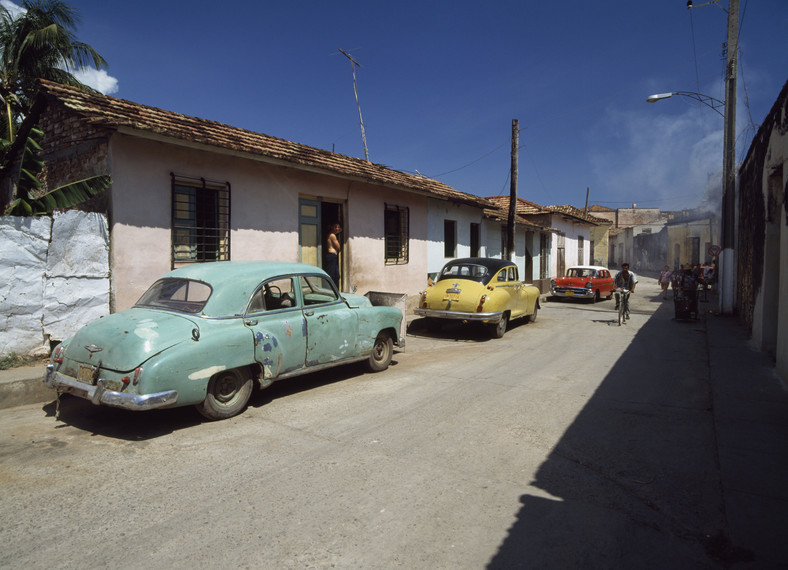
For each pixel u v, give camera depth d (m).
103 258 6.93
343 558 2.77
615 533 3.08
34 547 2.84
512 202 17.72
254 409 5.49
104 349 4.55
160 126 7.22
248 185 9.05
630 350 9.48
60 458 4.12
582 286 19.73
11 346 6.20
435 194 13.95
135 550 2.82
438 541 2.96
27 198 7.13
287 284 5.96
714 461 4.20
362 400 5.89
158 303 5.40
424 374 7.30
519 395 6.22
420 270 14.44
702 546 2.95
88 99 7.50
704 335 11.38
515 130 17.59
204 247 8.38
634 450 4.45
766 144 8.34
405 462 4.11
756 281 9.34
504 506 3.40
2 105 14.05
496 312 10.59
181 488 3.60
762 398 5.79
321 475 3.84
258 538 2.96
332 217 11.85
